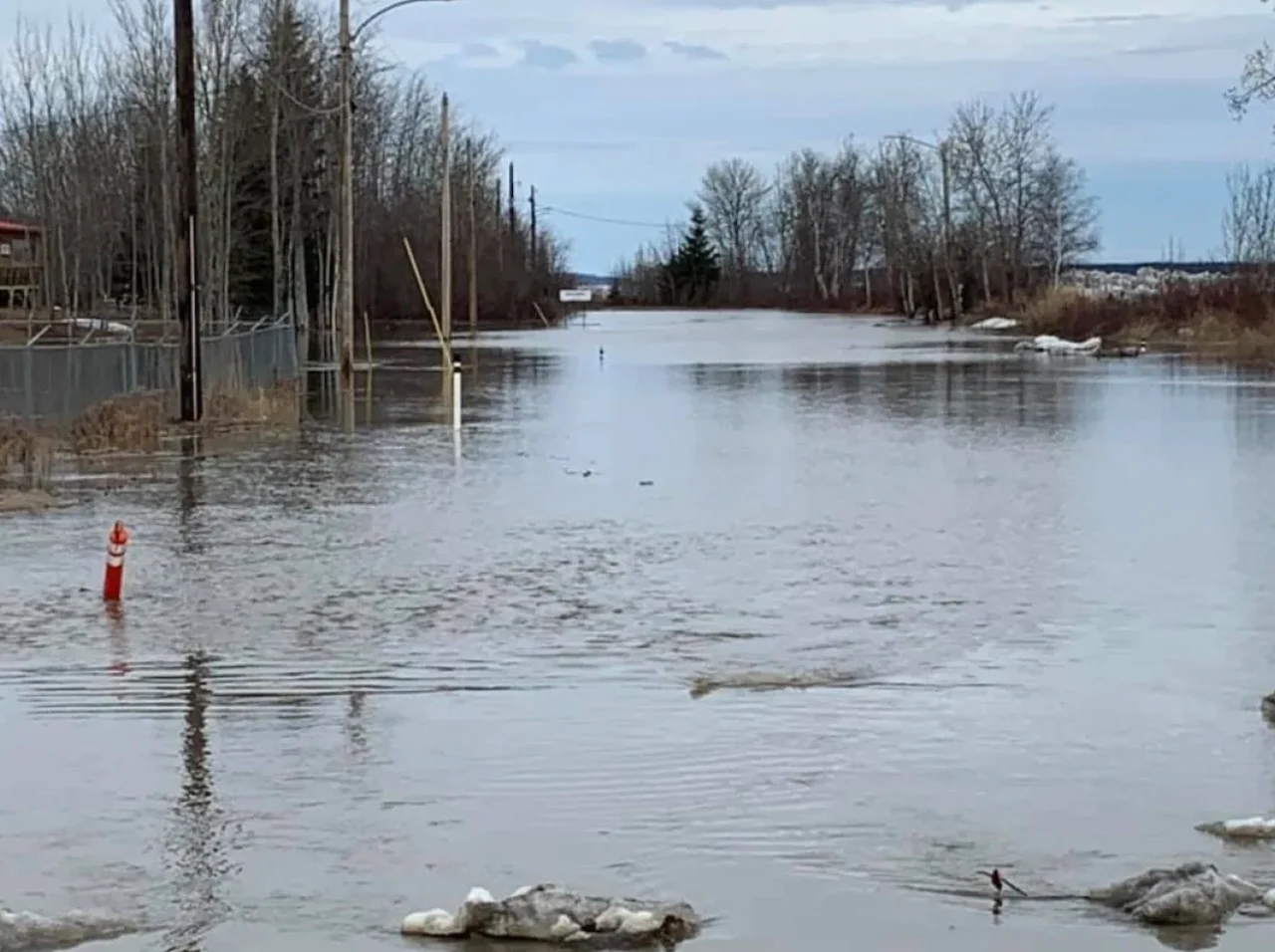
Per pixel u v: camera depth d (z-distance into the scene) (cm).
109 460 2759
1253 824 878
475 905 747
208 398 3419
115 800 934
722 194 18062
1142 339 6975
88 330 5122
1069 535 1914
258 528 1988
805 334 8962
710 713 1123
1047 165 10625
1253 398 4000
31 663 1272
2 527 1997
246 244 6888
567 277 17525
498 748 1037
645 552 1808
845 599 1530
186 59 3219
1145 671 1242
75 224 6944
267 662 1274
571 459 2769
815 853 848
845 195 16700
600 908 752
